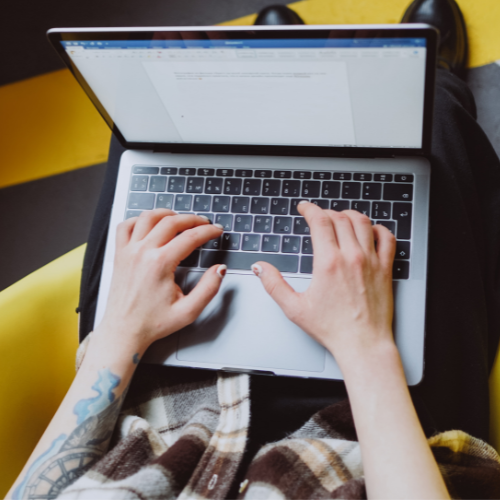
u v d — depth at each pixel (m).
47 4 1.12
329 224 0.53
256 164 0.60
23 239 1.11
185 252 0.55
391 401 0.46
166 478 0.49
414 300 0.55
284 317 0.56
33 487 0.49
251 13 1.03
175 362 0.57
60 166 1.11
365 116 0.52
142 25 1.08
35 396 0.58
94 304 0.66
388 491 0.41
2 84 1.13
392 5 0.94
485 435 0.57
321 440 0.53
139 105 0.55
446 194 0.61
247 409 0.56
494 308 0.63
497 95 0.89
